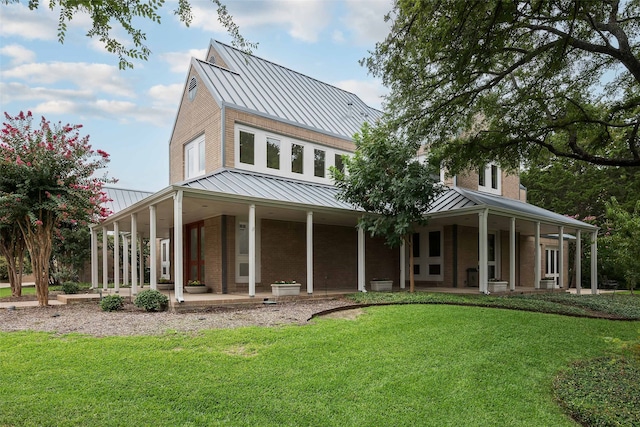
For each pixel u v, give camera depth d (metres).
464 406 4.86
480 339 7.63
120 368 5.48
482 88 10.80
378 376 5.64
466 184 18.61
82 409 4.30
